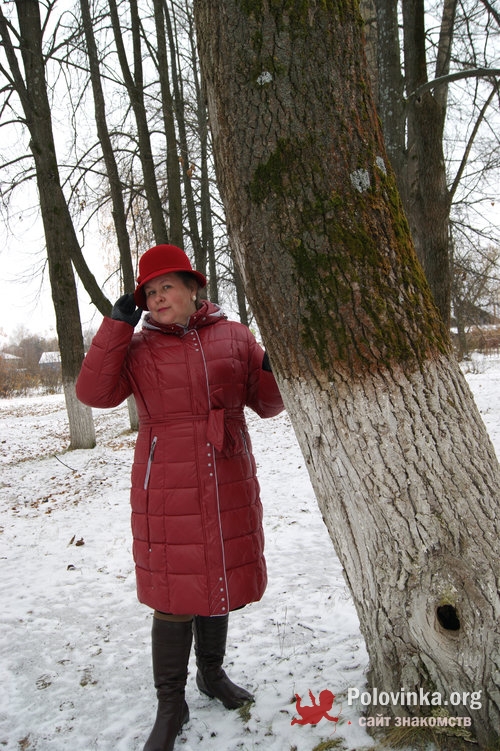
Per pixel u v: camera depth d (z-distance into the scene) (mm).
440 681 1761
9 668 2912
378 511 1706
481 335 17906
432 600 1701
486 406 10656
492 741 1725
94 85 11617
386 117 5527
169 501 2062
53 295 10828
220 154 1715
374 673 1935
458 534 1678
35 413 21344
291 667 2568
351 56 1624
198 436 2096
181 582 2035
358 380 1670
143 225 13680
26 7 10094
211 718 2262
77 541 5297
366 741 1897
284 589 3695
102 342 2092
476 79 6977
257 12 1566
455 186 5887
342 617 3119
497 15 6246
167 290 2127
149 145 11461
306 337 1687
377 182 1668
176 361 2125
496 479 1762
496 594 1682
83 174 11695
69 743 2248
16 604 3826
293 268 1646
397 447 1671
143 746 2172
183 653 2135
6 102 10422
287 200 1615
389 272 1672
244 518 2141
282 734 2064
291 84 1576
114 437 12570
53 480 8805
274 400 2238
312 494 6379
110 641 3166
